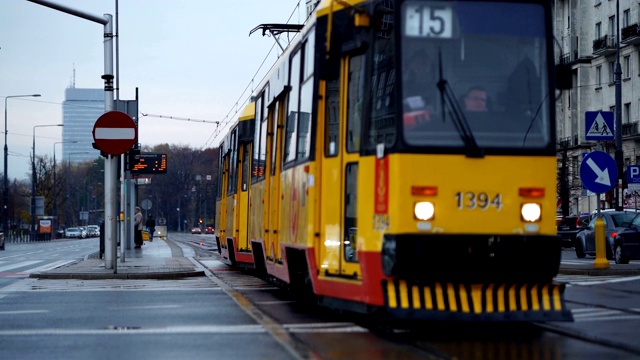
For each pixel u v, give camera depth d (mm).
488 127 16219
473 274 15758
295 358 14039
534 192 16188
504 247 15844
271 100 26812
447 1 16469
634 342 15359
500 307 15750
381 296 16203
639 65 101938
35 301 24781
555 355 14133
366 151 16984
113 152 34625
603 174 33906
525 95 16438
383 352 14555
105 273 34250
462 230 15898
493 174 16078
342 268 17797
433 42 16344
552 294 16094
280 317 19938
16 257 65375
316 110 19375
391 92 16328
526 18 16672
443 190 15914
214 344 15727
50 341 16438
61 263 53031
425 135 16000
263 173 27797
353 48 17719
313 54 19922
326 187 18828
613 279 31031
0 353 15039
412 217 15781
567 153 110188
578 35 114688
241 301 23906
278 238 23984
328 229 18578
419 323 18422
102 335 17172
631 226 43969
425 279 15641
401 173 15852
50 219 160250
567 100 118438
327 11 19141
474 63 16391
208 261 49469
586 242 49281
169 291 27797
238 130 37500
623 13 104562
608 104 108375
